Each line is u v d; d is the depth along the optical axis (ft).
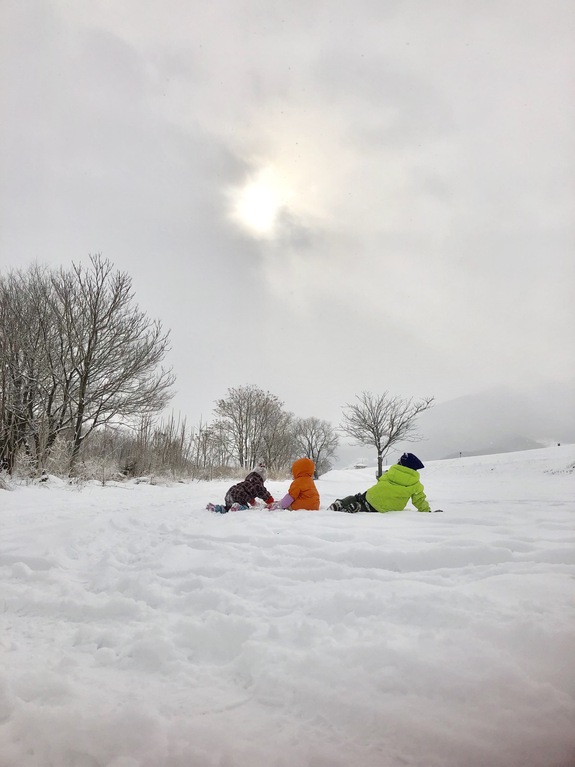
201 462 70.44
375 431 105.81
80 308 49.42
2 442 38.73
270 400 132.26
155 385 55.26
